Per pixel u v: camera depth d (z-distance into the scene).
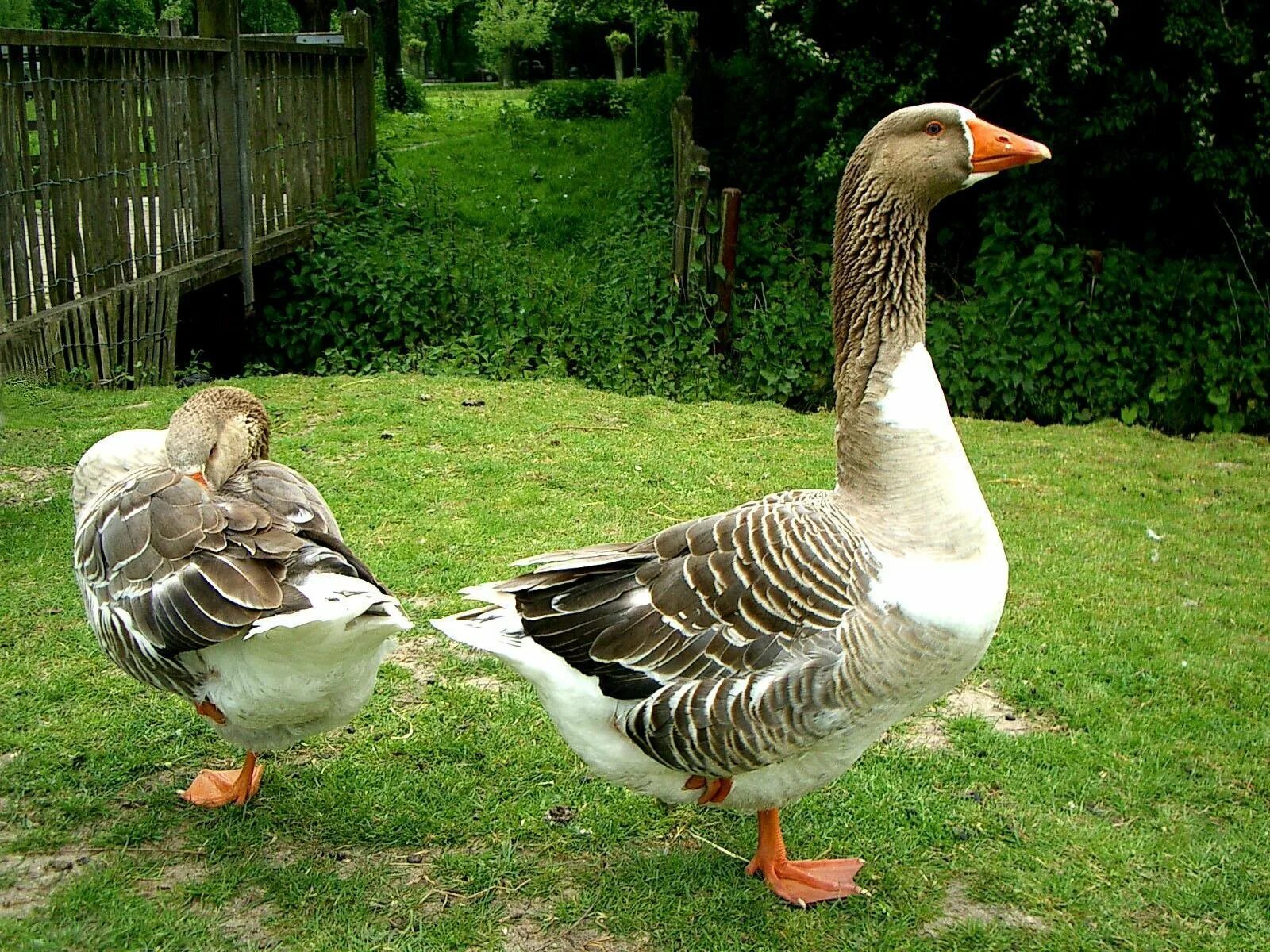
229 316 3.86
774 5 3.81
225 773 1.50
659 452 2.71
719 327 3.63
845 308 1.32
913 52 3.82
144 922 1.28
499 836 1.43
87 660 1.72
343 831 1.43
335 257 3.99
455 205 4.96
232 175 3.64
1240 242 3.71
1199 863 1.42
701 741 1.24
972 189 4.09
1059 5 3.28
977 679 1.79
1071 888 1.38
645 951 1.29
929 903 1.35
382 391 3.09
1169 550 2.33
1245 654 1.89
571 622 1.27
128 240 3.23
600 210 5.11
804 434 2.97
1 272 2.75
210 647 1.31
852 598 1.22
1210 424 3.57
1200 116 3.48
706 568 1.25
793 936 1.31
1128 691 1.77
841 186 1.35
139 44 3.16
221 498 1.37
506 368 3.49
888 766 1.58
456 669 1.76
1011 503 2.59
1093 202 3.97
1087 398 3.57
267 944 1.27
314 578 1.27
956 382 3.57
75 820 1.43
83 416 2.71
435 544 2.12
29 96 3.06
